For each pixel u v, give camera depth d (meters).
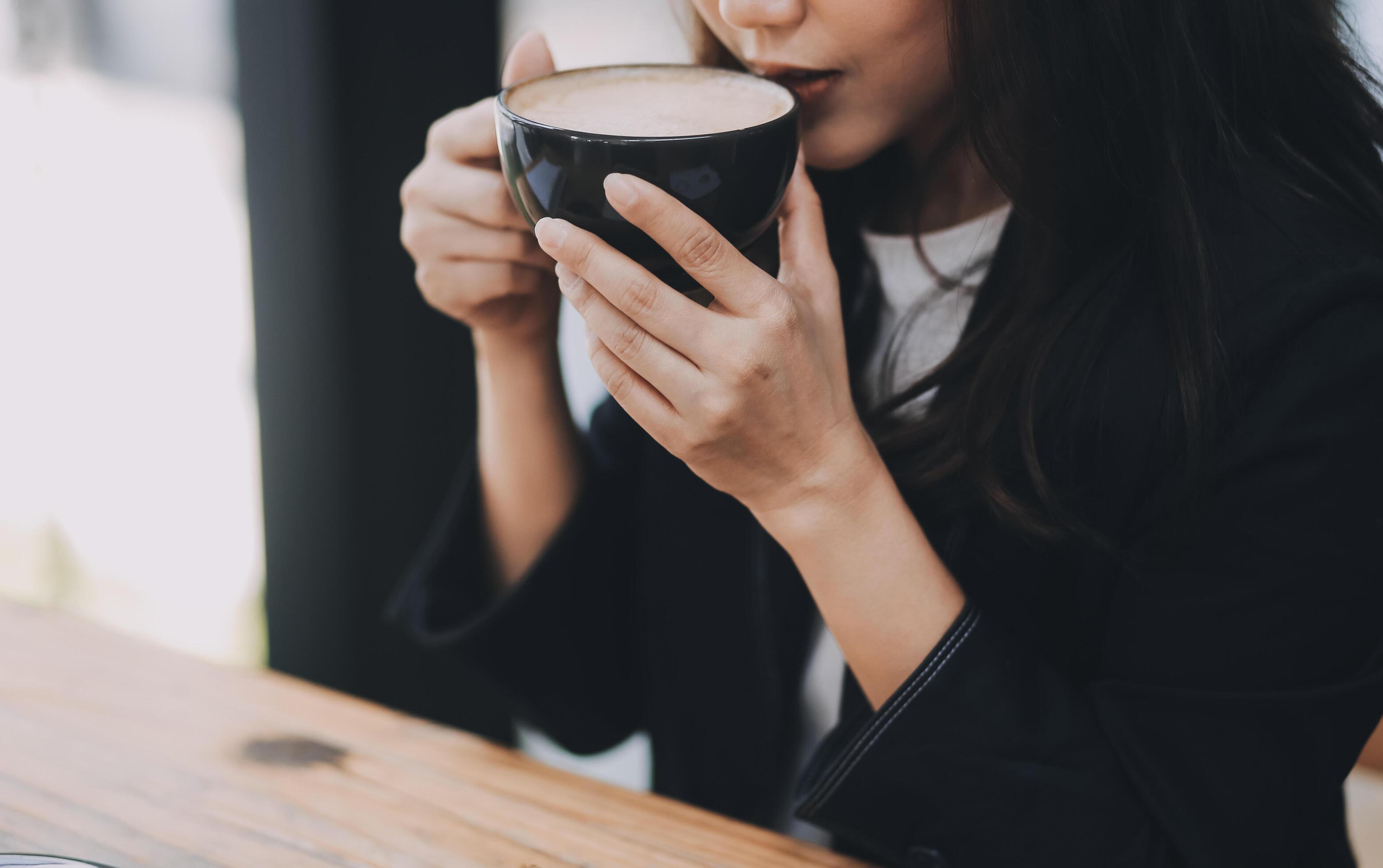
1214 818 0.62
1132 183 0.69
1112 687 0.66
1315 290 0.64
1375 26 0.92
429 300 0.83
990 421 0.73
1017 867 0.64
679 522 0.97
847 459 0.61
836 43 0.64
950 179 0.83
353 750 0.65
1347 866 0.80
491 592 1.00
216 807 0.59
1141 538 0.68
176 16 1.99
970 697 0.63
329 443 1.65
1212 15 0.69
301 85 1.48
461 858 0.56
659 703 1.02
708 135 0.50
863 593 0.63
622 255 0.53
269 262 1.59
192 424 2.34
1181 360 0.66
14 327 2.32
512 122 0.52
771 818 0.94
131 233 2.25
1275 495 0.63
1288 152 0.73
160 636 2.03
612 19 1.49
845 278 0.88
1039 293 0.73
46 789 0.60
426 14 1.47
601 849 0.57
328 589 1.72
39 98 2.12
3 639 0.76
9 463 2.36
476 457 0.99
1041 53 0.65
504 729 1.73
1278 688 0.63
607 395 1.08
